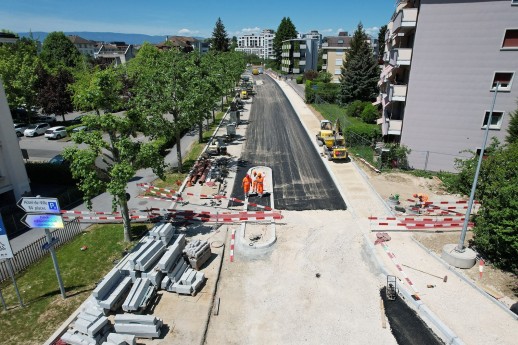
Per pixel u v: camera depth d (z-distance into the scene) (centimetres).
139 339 1159
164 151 3312
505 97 2427
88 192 1505
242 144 3472
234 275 1499
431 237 1772
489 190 1486
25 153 2734
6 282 1433
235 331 1209
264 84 8550
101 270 1502
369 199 2202
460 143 2631
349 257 1622
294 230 1847
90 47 14462
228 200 2191
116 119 1595
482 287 1393
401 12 2508
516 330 1185
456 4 2328
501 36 2312
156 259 1426
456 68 2464
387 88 3206
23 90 4266
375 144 3272
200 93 2581
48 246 1238
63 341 1105
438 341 1162
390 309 1305
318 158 3014
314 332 1204
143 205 2134
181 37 13325
